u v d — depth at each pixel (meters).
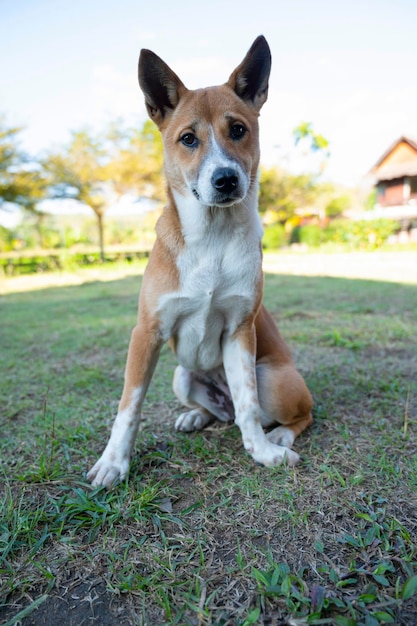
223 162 0.47
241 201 0.49
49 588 0.32
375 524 0.37
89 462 0.51
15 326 1.33
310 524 0.38
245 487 0.44
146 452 0.53
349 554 0.34
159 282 0.50
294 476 0.45
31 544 0.37
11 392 0.75
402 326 1.10
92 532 0.38
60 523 0.39
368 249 4.67
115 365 0.90
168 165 0.53
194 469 0.48
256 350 0.56
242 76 0.55
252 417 0.50
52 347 1.06
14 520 0.39
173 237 0.50
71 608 0.31
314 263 3.28
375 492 0.42
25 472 0.48
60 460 0.51
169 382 0.78
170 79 0.53
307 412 0.56
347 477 0.45
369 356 0.88
